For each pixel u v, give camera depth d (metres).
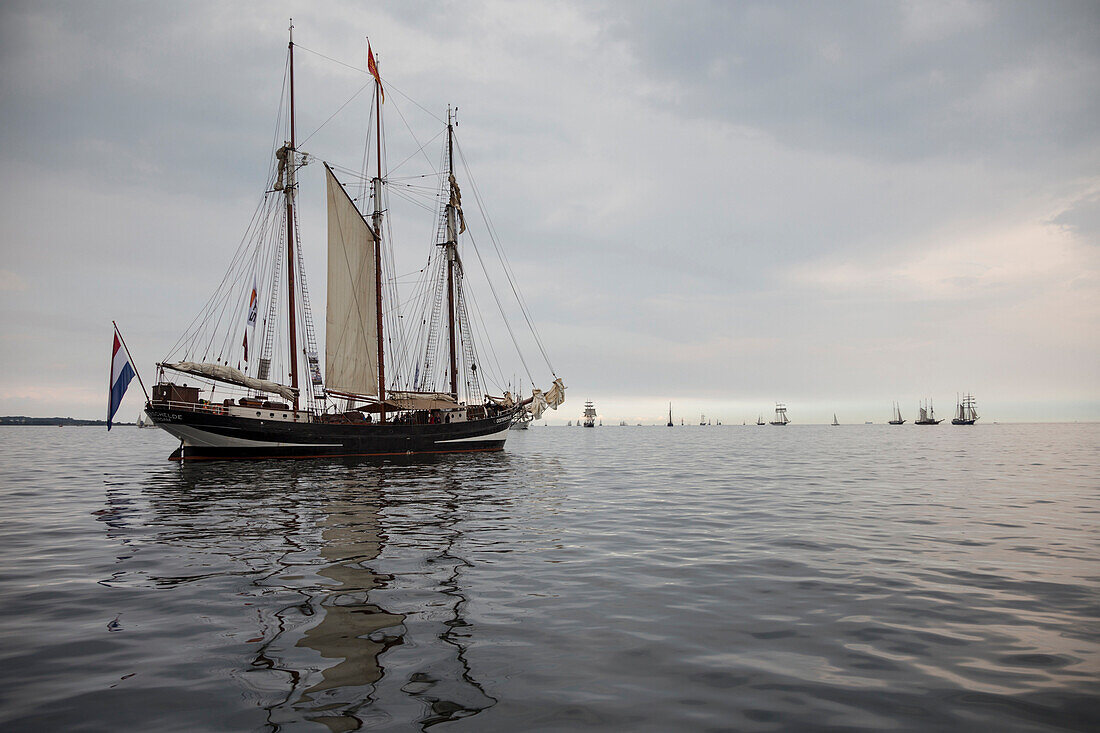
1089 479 37.56
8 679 8.22
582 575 13.84
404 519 22.02
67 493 30.56
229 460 51.56
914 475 41.28
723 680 8.23
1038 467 48.09
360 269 61.38
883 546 17.23
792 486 34.44
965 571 14.25
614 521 21.83
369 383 62.09
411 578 13.48
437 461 55.91
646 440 148.75
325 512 23.69
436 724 6.96
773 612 11.18
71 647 9.38
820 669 8.60
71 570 14.30
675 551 16.56
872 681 8.20
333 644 9.48
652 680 8.22
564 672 8.46
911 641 9.70
